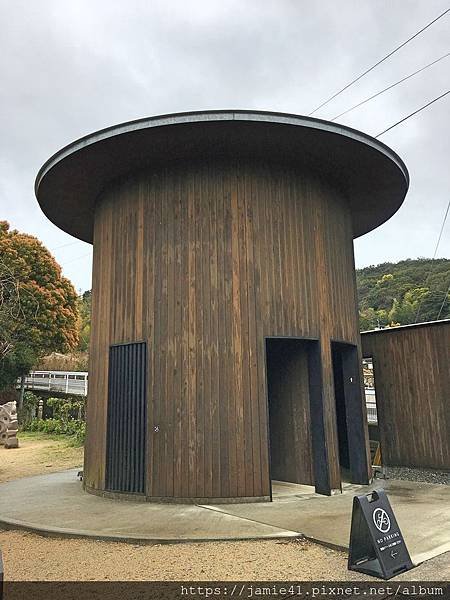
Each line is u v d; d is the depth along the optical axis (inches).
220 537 213.6
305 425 340.2
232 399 300.2
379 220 456.8
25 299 981.2
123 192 351.6
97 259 376.8
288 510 265.6
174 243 322.3
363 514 175.5
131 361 324.8
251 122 288.5
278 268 323.9
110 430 327.6
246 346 307.4
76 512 270.1
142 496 299.7
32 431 865.5
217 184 325.4
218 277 314.2
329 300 343.9
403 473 392.5
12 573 182.2
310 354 335.6
